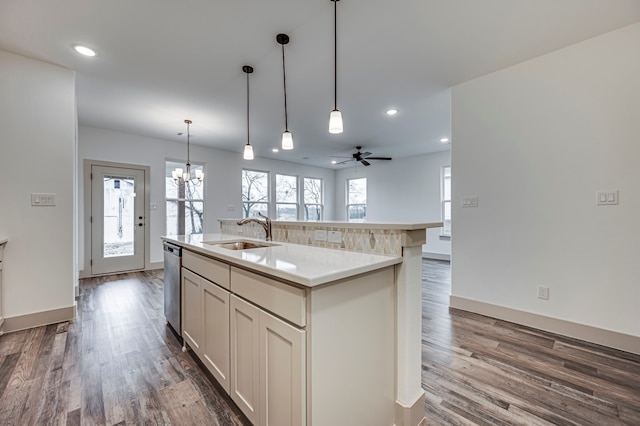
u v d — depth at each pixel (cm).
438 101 353
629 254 211
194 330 201
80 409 154
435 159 653
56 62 262
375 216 766
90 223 459
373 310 132
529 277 258
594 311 226
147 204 513
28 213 256
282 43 232
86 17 201
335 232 176
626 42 212
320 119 420
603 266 222
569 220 237
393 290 144
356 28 215
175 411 154
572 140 235
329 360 112
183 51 245
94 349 221
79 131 449
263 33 221
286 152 648
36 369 192
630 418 146
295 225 207
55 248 269
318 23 209
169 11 196
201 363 202
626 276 212
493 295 281
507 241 271
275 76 289
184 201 569
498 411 152
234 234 307
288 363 112
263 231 254
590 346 221
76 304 305
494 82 279
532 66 256
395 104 363
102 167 469
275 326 119
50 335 244
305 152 648
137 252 503
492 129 281
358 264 124
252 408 134
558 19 204
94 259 464
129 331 256
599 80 223
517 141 265
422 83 304
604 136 221
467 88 299
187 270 215
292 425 111
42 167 261
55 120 267
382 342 137
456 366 195
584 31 218
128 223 495
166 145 537
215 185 607
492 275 281
